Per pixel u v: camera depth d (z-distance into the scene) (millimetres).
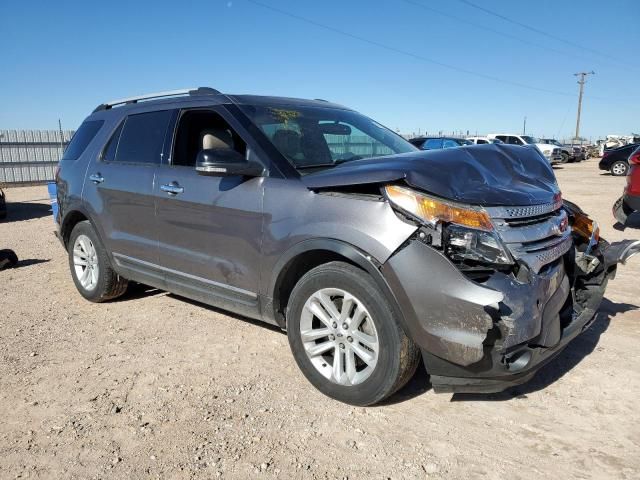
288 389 3510
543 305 2930
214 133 3977
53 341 4391
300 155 3738
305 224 3273
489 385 2887
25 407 3320
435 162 3109
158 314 5008
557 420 3104
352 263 3193
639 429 3002
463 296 2732
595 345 4137
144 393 3484
